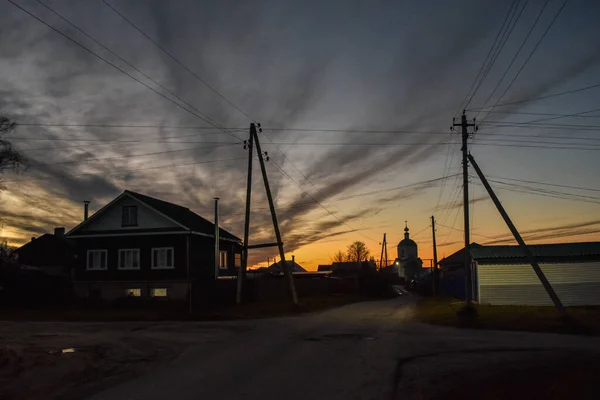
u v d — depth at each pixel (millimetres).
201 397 8430
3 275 35156
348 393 8742
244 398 8359
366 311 30922
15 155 32969
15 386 9469
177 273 35938
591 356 12633
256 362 11930
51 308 32750
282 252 31375
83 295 37406
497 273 30141
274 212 31375
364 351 13680
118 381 9977
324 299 41656
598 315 22344
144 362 12133
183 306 31250
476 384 9461
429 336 17203
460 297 40875
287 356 12836
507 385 9211
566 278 29578
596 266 29594
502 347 14375
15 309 32125
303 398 8367
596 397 7848
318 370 10883
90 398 8539
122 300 33812
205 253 39000
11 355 11992
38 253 52562
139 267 36781
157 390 9031
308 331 18859
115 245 37594
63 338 16797
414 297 61219
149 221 37000
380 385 9391
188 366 11492
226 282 33531
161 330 19422
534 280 29766
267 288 36938
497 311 25109
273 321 23547
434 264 55844
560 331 18594
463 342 15508
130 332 18734
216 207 35500
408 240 109688
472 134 26422
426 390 9062
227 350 13969
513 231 22656
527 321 20734
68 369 11055
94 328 20344
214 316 25828
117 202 37688
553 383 9055
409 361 12070
